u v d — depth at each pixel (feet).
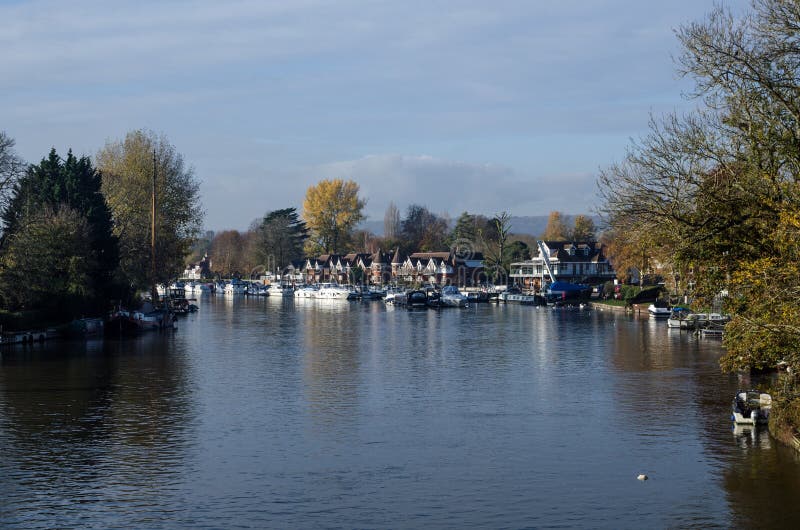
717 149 103.35
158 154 322.96
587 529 78.18
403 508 83.97
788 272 91.40
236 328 293.84
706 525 78.69
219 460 101.30
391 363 188.24
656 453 103.40
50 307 250.16
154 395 144.56
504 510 83.25
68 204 269.44
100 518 81.20
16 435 113.91
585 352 208.95
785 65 98.32
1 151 227.40
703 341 236.63
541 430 116.67
